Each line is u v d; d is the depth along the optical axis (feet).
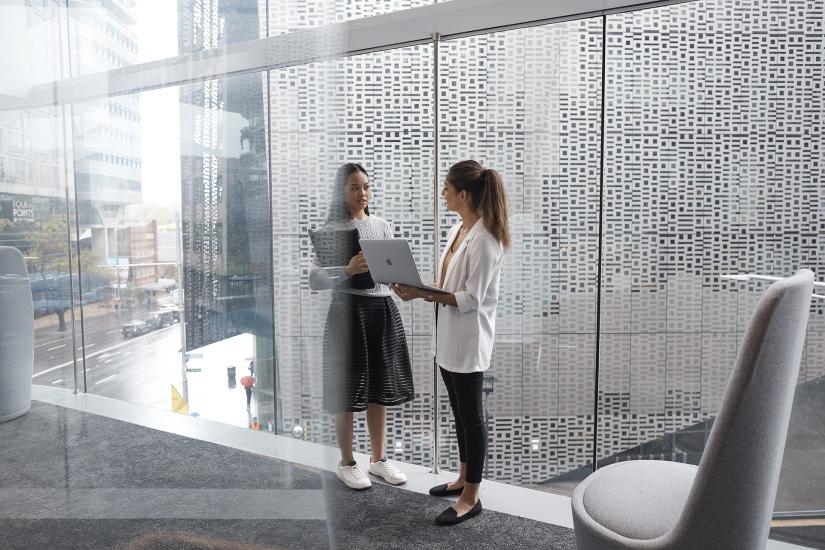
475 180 7.09
